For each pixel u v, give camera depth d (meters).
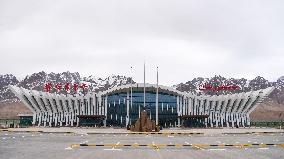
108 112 106.12
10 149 31.45
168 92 107.31
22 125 107.38
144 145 36.56
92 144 37.50
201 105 109.19
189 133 64.62
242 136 56.31
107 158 24.52
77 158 24.41
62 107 110.00
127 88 105.12
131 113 105.69
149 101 106.81
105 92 105.75
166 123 106.00
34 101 107.75
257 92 107.62
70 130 74.69
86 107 108.31
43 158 24.27
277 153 28.39
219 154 27.52
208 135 59.97
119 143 39.41
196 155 26.70
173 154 27.42
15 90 106.81
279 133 66.75
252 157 25.34
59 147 33.75
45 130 72.94
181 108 107.44
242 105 108.56
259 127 104.50
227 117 109.69
